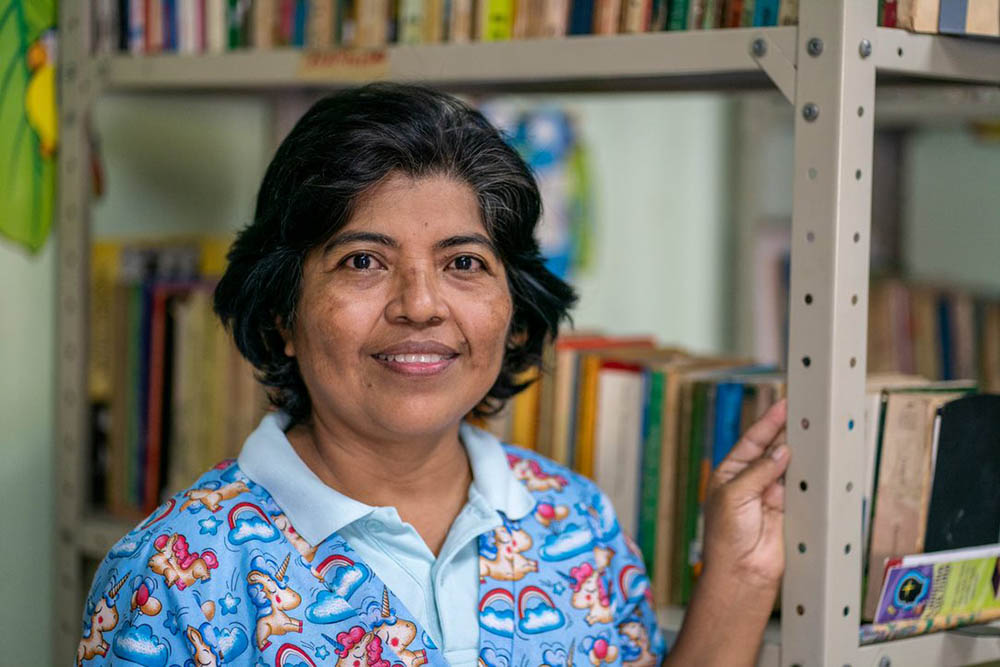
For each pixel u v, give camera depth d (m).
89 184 1.79
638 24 1.32
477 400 1.20
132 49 1.72
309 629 1.12
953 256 3.12
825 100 1.16
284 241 1.17
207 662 1.10
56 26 1.77
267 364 1.25
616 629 1.31
